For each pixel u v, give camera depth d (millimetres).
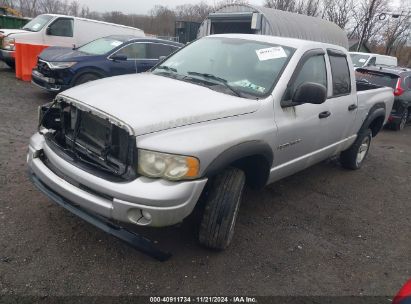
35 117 7172
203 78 3793
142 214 2705
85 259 3090
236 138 3053
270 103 3506
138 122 2686
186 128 2850
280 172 3900
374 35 37312
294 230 3994
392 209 4910
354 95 5094
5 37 11633
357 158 6062
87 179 2770
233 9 19734
